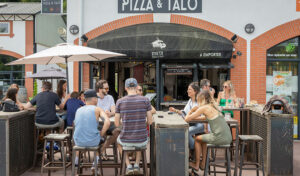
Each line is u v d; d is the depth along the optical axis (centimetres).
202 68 889
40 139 691
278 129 571
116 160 555
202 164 552
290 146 570
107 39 878
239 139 554
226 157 559
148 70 1036
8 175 524
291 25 902
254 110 660
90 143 467
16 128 561
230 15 913
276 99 575
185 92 919
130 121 459
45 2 930
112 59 905
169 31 892
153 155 534
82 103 654
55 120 624
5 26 1917
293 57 914
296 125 915
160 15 927
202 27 918
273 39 903
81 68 938
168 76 919
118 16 933
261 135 613
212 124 507
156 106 910
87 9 934
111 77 1159
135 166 482
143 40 866
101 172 500
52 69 1115
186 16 921
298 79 913
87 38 926
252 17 909
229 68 908
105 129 470
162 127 449
